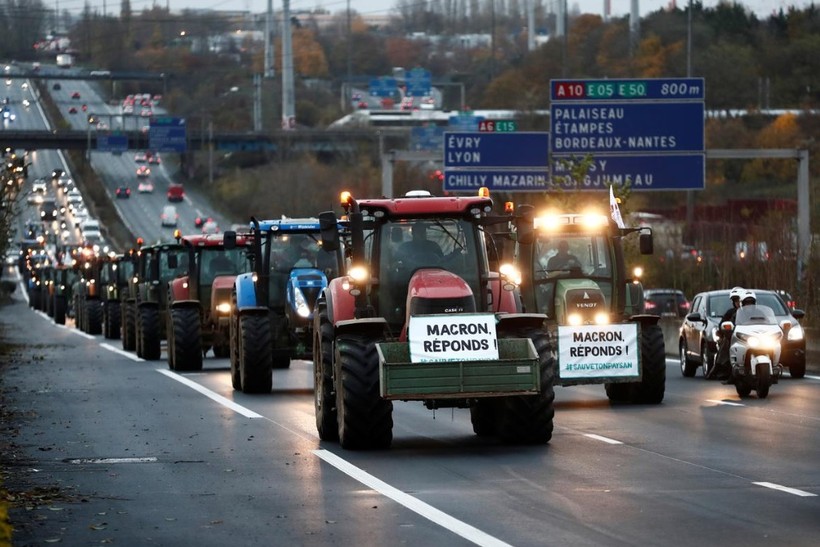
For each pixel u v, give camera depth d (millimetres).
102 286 92562
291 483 21625
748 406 34500
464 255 27469
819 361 48656
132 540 17047
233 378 41812
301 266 41188
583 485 20828
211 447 26750
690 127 70375
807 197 70188
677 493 19922
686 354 46969
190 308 51250
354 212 27516
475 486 20906
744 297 38562
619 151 70625
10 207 67000
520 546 16094
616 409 33875
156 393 40656
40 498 20406
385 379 25094
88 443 27734
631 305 37844
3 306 180375
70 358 62188
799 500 19234
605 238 38094
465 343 25328
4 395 40656
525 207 27781
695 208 120125
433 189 118000
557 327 34219
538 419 25938
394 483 21391
